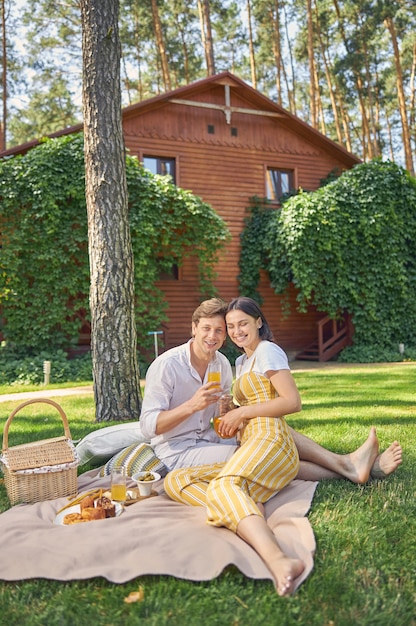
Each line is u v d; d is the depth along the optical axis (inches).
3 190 459.2
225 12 1010.1
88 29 246.5
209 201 591.8
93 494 133.9
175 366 138.9
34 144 512.1
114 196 246.2
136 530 106.8
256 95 602.2
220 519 104.9
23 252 473.4
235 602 86.2
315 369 484.7
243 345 131.7
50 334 482.6
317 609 84.5
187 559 97.0
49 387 402.3
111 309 243.9
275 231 574.9
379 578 93.7
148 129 565.9
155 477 139.3
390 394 303.9
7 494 143.3
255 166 617.3
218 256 571.8
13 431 230.5
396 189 584.7
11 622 83.5
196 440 145.5
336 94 1170.6
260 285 612.1
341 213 565.3
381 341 585.3
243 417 125.0
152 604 86.1
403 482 141.8
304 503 120.6
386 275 582.6
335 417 235.9
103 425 233.0
